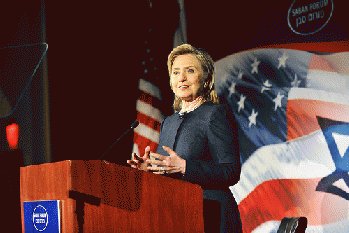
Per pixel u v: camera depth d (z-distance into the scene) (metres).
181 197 2.70
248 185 7.82
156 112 9.62
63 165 2.29
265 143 7.68
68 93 9.19
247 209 7.78
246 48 8.26
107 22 9.92
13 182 5.49
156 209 2.56
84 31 9.57
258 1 8.15
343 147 6.61
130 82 10.02
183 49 3.84
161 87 9.73
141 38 10.03
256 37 8.12
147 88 9.78
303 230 3.05
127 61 10.07
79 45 9.46
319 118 6.97
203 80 3.76
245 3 8.38
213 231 3.08
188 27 9.37
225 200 3.17
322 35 7.06
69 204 2.24
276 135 7.53
